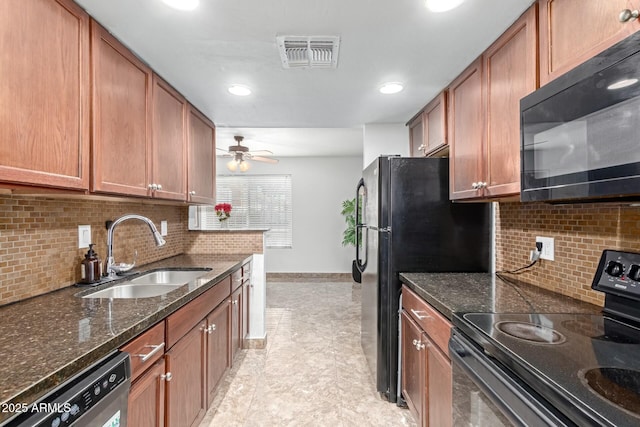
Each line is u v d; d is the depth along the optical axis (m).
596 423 0.59
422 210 2.02
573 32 1.08
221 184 6.03
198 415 1.66
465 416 1.11
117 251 2.02
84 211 1.72
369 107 2.51
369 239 2.36
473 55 1.66
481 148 1.63
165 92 1.97
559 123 1.03
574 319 1.14
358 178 5.99
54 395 0.75
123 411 0.98
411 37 1.50
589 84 0.91
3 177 0.95
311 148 5.08
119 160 1.50
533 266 1.68
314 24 1.40
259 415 1.96
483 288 1.61
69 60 1.21
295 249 6.05
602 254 1.26
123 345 1.04
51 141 1.13
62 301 1.35
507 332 1.02
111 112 1.44
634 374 0.76
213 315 1.87
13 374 0.74
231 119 2.79
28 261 1.38
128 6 1.25
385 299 2.05
